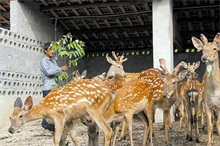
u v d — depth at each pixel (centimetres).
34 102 1265
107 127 525
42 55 1346
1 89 1084
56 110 499
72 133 550
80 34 1642
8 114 1112
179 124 1020
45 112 501
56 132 498
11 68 1138
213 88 579
